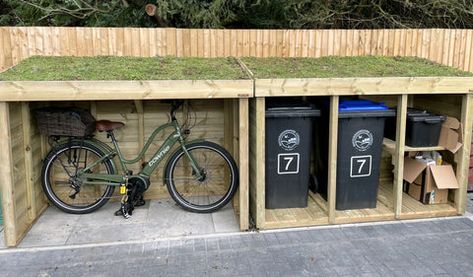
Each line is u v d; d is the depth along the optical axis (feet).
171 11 18.81
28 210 12.91
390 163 16.34
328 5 22.06
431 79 12.55
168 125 13.84
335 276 9.95
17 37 14.06
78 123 13.14
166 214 13.80
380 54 16.06
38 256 11.04
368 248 11.35
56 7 21.47
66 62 13.21
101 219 13.42
